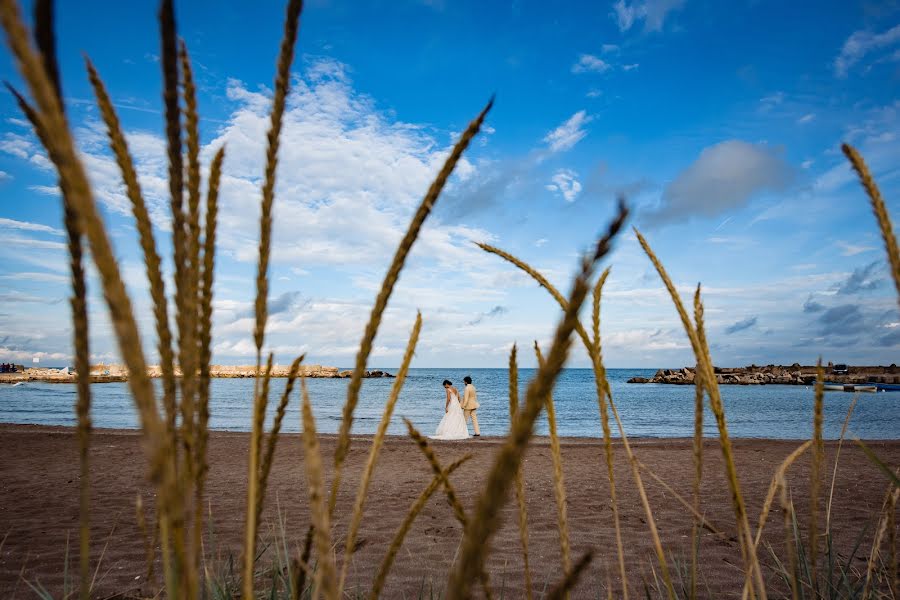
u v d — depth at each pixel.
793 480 9.37
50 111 0.25
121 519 6.39
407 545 5.44
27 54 0.24
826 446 14.73
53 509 7.02
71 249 0.50
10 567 4.73
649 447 15.07
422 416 35.44
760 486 8.89
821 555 2.76
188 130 0.53
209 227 0.55
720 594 3.94
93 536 5.70
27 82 0.24
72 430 18.20
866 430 26.67
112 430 17.77
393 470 10.62
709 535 5.87
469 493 8.27
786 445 15.25
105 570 4.57
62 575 4.50
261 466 0.67
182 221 0.50
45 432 16.95
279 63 0.57
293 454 12.64
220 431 21.77
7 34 0.24
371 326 0.61
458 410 18.17
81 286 0.51
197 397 0.52
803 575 2.11
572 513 7.12
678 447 15.04
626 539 5.82
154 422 0.28
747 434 25.58
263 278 0.56
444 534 5.89
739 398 51.09
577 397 53.69
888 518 1.29
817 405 1.22
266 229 0.56
